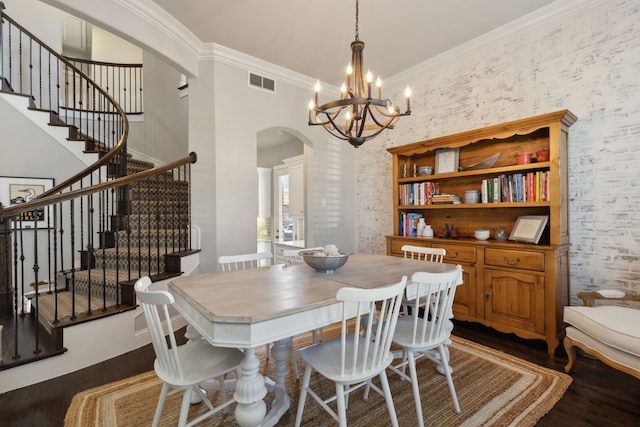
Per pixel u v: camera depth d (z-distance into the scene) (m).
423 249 2.84
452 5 2.72
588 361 2.36
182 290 1.64
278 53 3.58
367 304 1.64
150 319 1.39
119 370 2.29
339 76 4.19
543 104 2.90
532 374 2.16
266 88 3.85
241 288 1.67
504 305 2.71
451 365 2.31
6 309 2.88
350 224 4.77
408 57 3.67
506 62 3.13
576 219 2.72
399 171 3.83
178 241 3.56
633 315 1.95
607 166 2.56
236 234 3.58
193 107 3.50
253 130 3.73
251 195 3.70
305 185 4.62
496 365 2.30
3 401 1.90
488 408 1.80
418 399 1.62
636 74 2.42
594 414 1.74
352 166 4.81
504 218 3.13
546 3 2.73
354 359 1.37
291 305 1.38
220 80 3.48
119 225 3.77
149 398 1.93
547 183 2.62
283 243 5.81
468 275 2.98
